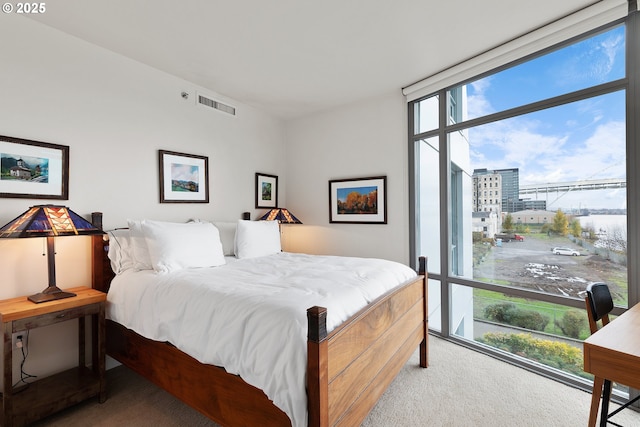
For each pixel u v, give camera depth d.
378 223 3.38
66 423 1.74
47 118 2.11
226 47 2.42
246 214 3.60
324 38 2.31
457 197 2.90
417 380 2.15
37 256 2.07
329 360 1.17
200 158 3.10
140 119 2.63
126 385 2.15
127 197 2.54
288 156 4.18
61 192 2.17
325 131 3.83
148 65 2.70
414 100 3.13
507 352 2.50
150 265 2.18
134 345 1.93
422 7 1.96
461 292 2.85
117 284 2.09
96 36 2.25
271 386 1.18
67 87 2.21
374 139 3.42
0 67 1.92
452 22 2.12
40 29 2.09
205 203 3.15
